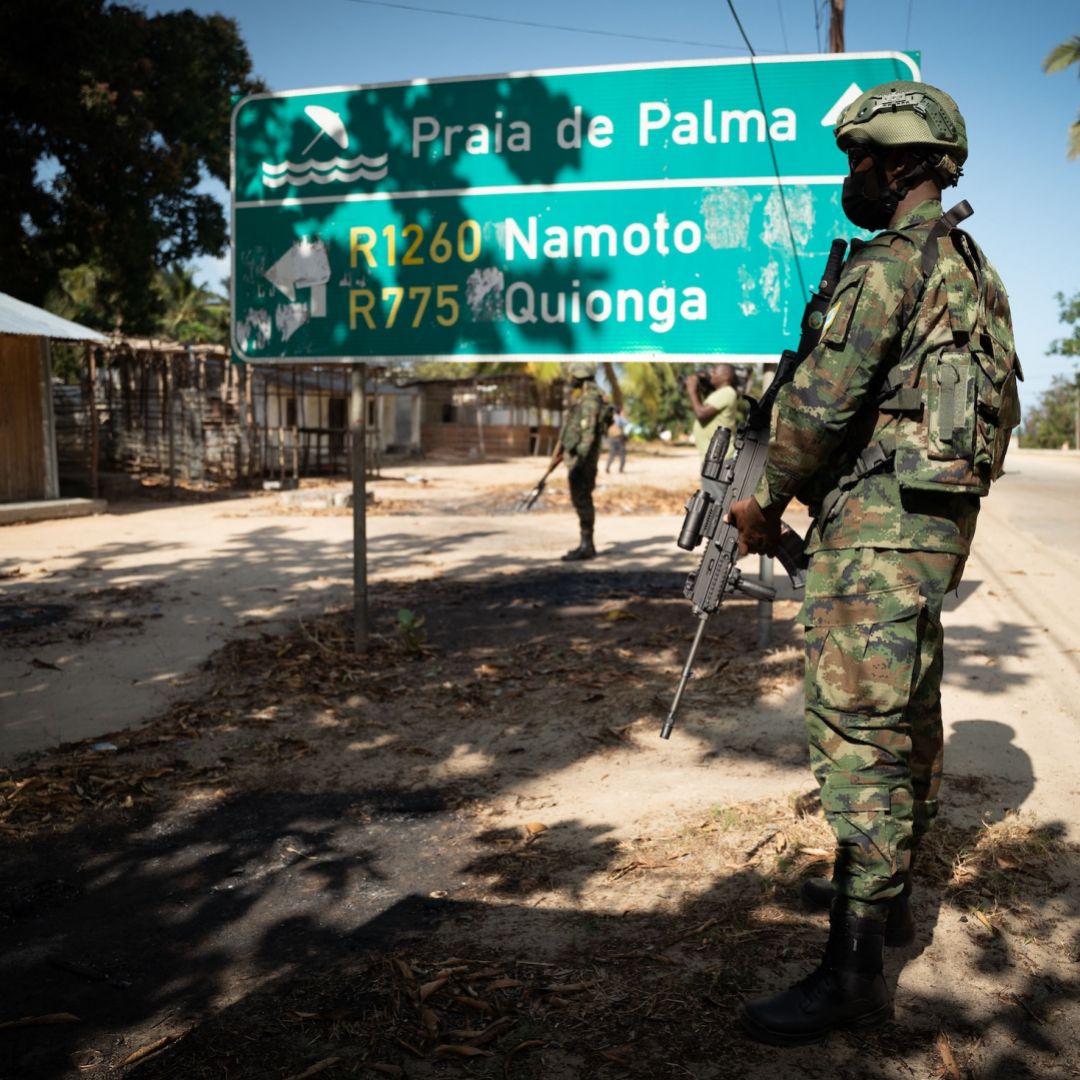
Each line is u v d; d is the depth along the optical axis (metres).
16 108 18.95
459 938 2.71
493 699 4.91
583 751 4.17
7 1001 2.49
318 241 5.59
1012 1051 2.15
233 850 3.35
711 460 2.88
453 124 5.38
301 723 4.62
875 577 2.19
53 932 2.84
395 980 2.50
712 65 5.10
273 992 2.49
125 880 3.15
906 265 2.16
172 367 21.20
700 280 5.19
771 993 2.36
